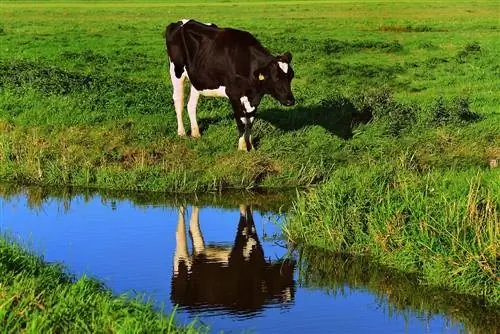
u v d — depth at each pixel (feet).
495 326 25.64
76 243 33.86
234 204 41.11
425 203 30.89
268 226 36.99
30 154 46.16
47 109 54.19
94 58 84.69
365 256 31.99
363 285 29.60
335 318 26.25
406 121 51.31
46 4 198.29
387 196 32.01
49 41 102.53
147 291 28.07
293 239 34.45
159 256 32.24
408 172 36.01
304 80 73.77
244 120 46.42
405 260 30.12
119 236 35.17
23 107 55.26
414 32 116.06
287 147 46.85
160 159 46.03
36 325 21.44
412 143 46.62
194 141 48.29
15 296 22.98
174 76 49.96
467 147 46.34
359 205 32.94
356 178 35.14
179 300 27.48
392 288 29.19
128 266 30.86
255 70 44.57
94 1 215.10
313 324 25.68
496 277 27.43
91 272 29.91
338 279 30.27
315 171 43.83
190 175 43.42
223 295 28.19
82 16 154.61
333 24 130.52
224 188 43.04
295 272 30.91
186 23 49.39
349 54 90.79
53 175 44.24
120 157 46.57
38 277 25.45
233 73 45.85
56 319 22.15
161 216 38.88
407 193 31.76
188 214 39.29
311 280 30.09
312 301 27.91
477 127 50.67
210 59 46.98
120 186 43.11
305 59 86.38
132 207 40.65
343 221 32.91
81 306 23.12
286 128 50.72
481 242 28.25
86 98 57.21
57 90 59.67
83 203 41.37
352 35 110.93
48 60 83.51
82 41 103.55
